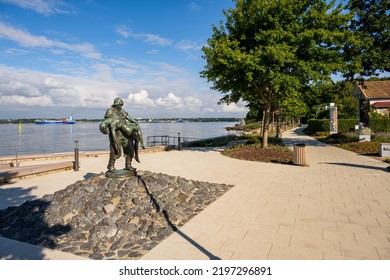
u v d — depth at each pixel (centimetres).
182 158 1462
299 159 1170
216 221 530
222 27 1598
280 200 661
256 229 489
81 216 516
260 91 1620
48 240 459
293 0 1440
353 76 2078
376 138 1989
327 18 1473
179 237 461
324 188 774
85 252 419
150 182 663
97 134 5194
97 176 664
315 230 480
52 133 5606
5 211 593
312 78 1402
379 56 1883
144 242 446
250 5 1481
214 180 893
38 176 1016
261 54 1349
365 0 2020
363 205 615
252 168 1123
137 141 712
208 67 1605
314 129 3697
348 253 398
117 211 527
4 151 2373
